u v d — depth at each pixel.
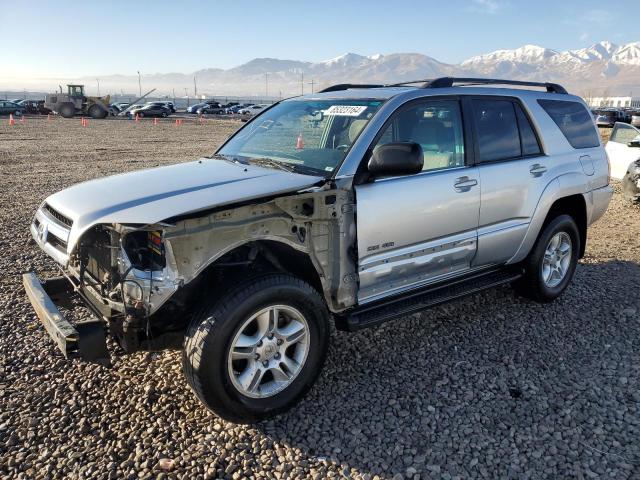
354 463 2.94
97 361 2.98
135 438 3.09
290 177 3.42
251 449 3.04
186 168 3.89
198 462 2.91
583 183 5.07
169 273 2.86
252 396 3.15
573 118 5.27
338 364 3.98
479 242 4.27
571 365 4.03
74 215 3.14
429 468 2.90
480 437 3.17
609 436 3.19
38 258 6.21
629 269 6.28
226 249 3.01
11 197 10.13
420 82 4.37
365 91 4.22
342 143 3.69
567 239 5.17
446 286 4.20
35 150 19.53
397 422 3.30
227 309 2.96
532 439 3.15
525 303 5.20
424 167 3.91
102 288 3.17
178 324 3.24
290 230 3.23
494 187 4.28
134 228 2.80
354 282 3.54
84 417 3.27
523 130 4.70
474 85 4.59
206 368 2.94
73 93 52.34
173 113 67.12
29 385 3.59
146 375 3.75
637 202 10.29
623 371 3.94
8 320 4.52
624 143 12.70
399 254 3.74
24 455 2.93
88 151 19.53
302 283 3.26
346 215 3.42
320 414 3.37
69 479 2.77
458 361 4.05
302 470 2.88
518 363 4.04
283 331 3.24
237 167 3.79
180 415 3.32
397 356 4.12
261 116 4.72
